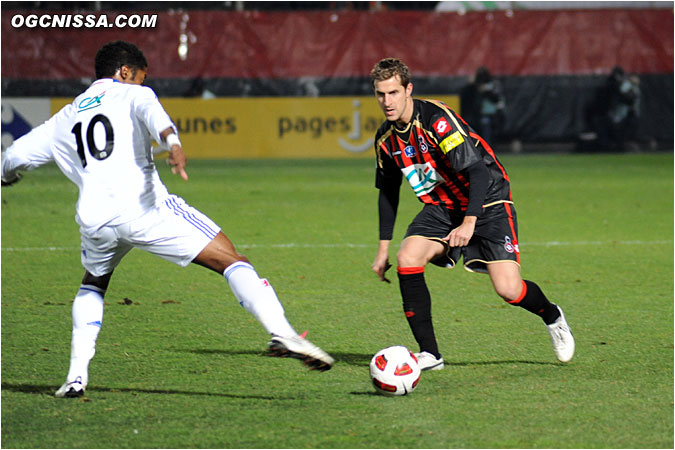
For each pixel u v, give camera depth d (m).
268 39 74.62
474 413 13.89
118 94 14.26
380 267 17.22
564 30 77.00
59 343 18.58
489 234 16.53
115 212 14.08
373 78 15.81
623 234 35.56
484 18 76.25
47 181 56.16
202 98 72.62
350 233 35.59
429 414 13.84
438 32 75.81
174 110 72.19
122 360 17.27
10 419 13.63
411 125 16.16
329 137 73.75
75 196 48.47
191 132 72.50
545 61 77.31
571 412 13.93
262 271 27.39
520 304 16.52
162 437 12.81
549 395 14.85
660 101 78.44
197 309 22.16
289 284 25.38
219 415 13.82
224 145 72.94
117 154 14.06
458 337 19.22
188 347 18.36
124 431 13.07
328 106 73.50
